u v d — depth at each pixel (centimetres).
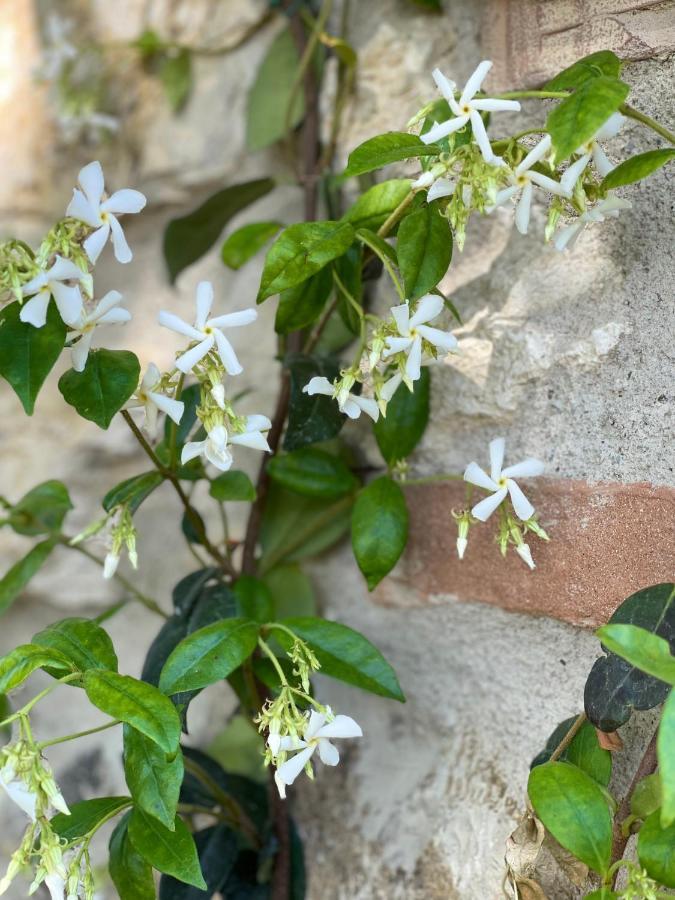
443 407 28
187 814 31
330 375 28
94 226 21
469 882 26
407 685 30
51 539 30
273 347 35
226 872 29
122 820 24
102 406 23
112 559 25
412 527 29
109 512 25
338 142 33
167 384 23
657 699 20
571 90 23
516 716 26
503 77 27
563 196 21
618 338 24
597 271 25
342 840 31
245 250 31
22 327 22
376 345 22
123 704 20
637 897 20
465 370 28
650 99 23
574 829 20
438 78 21
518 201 22
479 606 28
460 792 27
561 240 22
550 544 25
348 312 26
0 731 33
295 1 33
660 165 20
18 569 30
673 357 23
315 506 32
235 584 29
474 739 28
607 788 23
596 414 24
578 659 25
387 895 28
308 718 22
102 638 22
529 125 26
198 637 23
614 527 24
